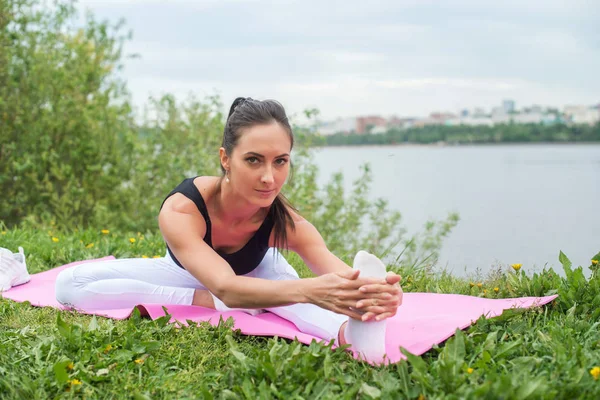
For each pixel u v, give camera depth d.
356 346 2.78
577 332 2.97
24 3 7.66
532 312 3.27
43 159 7.71
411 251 6.57
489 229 7.87
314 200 7.25
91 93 8.18
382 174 14.59
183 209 3.09
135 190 7.96
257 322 3.21
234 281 2.85
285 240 3.29
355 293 2.65
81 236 5.58
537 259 5.94
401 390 2.45
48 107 7.86
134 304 3.56
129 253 5.07
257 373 2.55
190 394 2.50
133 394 2.47
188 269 3.04
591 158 16.62
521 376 2.47
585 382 2.37
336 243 7.02
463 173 14.39
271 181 2.86
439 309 3.50
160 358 2.80
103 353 2.79
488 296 3.83
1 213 7.80
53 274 4.47
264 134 2.83
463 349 2.65
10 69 7.74
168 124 8.00
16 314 3.50
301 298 2.75
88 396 2.48
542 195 10.61
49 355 2.72
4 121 7.82
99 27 8.10
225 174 3.09
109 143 8.08
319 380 2.51
